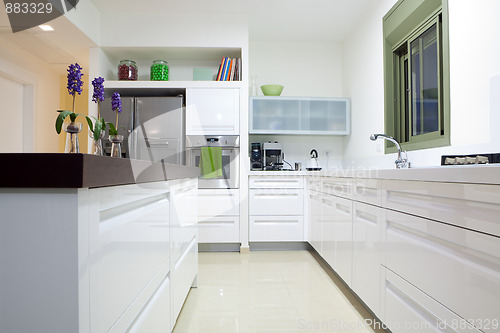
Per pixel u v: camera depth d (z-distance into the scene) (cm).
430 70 271
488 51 192
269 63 449
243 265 318
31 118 439
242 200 376
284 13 373
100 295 79
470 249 107
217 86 379
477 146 201
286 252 373
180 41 373
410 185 144
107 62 392
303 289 250
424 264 133
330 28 410
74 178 65
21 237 67
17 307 67
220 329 185
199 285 259
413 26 280
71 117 136
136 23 371
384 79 321
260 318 199
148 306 123
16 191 67
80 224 68
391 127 319
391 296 162
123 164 90
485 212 100
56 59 440
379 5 333
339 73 454
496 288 95
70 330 67
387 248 168
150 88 382
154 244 130
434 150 244
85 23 335
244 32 377
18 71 405
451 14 226
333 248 270
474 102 204
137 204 112
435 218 126
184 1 346
